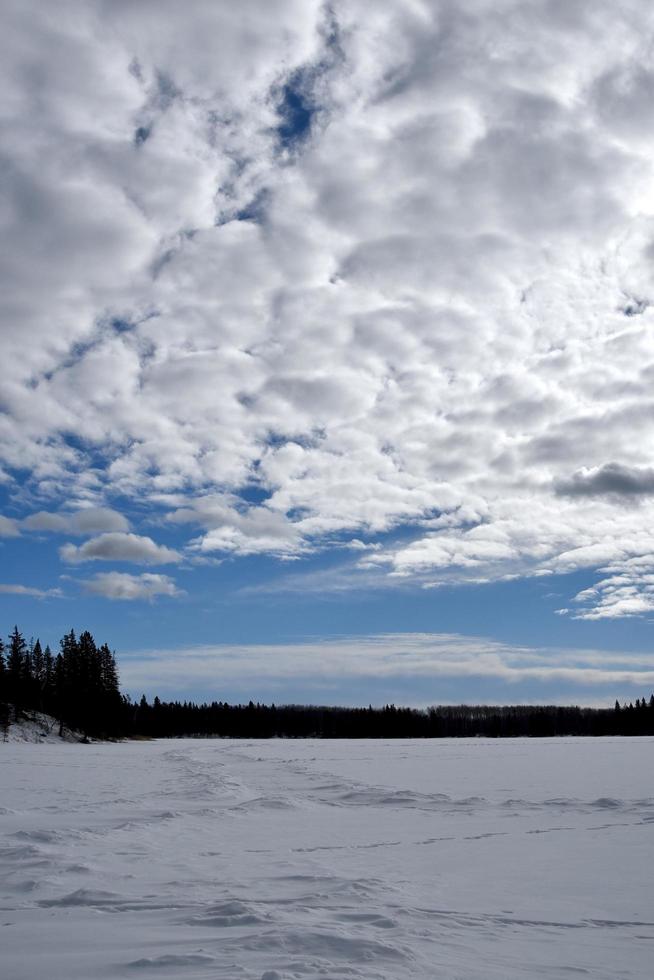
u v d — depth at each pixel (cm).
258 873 1169
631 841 1530
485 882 1127
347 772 3494
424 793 2414
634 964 720
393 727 14075
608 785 2766
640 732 12588
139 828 1655
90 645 8875
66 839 1448
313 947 716
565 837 1585
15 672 7975
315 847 1455
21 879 1070
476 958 717
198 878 1118
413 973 649
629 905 987
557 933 838
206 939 748
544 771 3475
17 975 631
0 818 1802
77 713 8294
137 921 839
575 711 14412
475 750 5794
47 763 4197
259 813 1997
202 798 2355
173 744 8494
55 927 812
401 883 1111
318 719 14688
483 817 1917
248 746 7444
